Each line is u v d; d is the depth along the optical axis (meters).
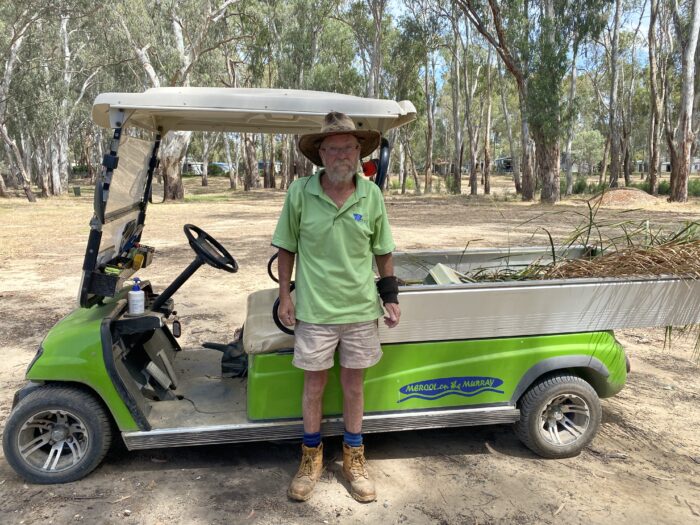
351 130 2.57
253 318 3.26
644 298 3.19
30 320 6.16
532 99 24.52
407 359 3.09
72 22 36.88
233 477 3.07
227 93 3.01
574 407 3.26
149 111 3.03
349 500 2.87
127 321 3.07
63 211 22.28
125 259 3.36
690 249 3.36
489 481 3.05
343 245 2.68
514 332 3.12
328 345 2.75
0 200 29.91
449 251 4.30
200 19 28.78
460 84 45.84
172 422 3.03
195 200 28.97
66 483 2.99
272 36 37.44
